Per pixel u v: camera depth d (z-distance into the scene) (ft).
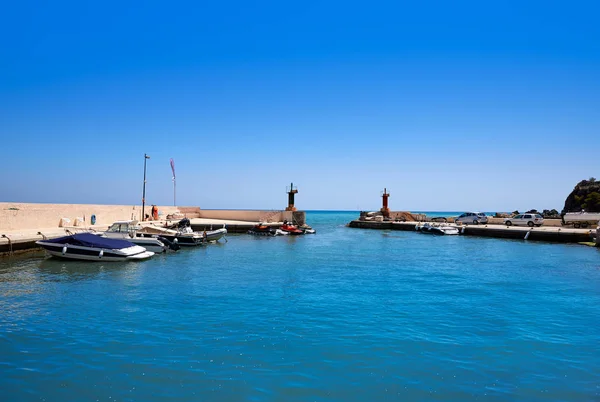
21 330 41.57
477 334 41.96
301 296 58.34
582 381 31.53
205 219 219.00
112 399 27.81
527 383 31.14
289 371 32.55
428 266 89.10
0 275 72.08
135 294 58.39
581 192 275.18
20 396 27.96
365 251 119.65
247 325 44.11
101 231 114.52
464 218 208.23
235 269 82.79
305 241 154.40
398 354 36.37
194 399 27.99
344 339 40.06
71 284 65.10
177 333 41.09
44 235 98.43
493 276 76.02
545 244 140.67
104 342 38.29
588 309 51.93
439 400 28.53
